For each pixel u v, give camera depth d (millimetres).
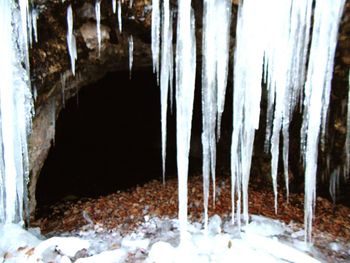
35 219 5738
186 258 3654
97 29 4047
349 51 4129
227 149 6828
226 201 5605
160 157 9555
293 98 3656
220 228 4535
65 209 6234
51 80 4605
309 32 3598
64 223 5477
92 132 10062
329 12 3217
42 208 6379
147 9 3990
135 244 4215
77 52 4461
